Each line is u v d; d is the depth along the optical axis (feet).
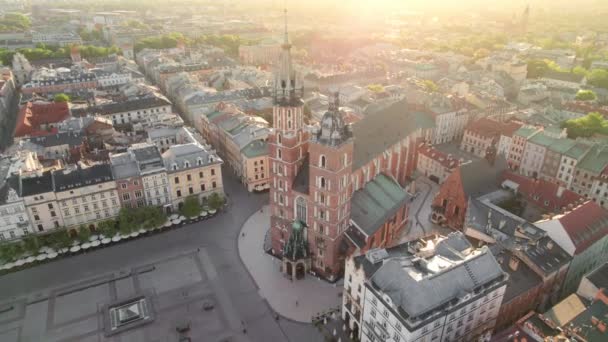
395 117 537.24
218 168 509.76
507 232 377.71
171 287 388.57
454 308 274.57
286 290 386.32
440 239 325.83
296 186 388.16
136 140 622.13
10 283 392.06
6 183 428.15
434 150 594.65
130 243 448.65
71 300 372.99
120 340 334.03
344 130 350.23
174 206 496.23
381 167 477.36
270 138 386.93
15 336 337.31
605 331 268.62
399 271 284.61
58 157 577.43
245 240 456.04
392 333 279.90
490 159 492.95
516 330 263.08
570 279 372.99
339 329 345.72
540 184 462.60
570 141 561.84
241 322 351.46
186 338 335.06
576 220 372.17
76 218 447.42
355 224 392.68
